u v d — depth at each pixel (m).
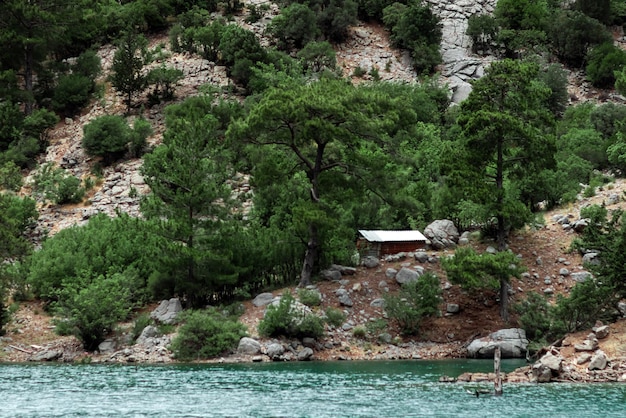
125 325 64.44
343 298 64.12
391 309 62.09
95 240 71.69
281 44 115.44
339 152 67.38
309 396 43.94
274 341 59.91
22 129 98.69
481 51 121.94
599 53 118.38
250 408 40.78
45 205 87.44
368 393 44.62
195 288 64.81
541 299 61.59
